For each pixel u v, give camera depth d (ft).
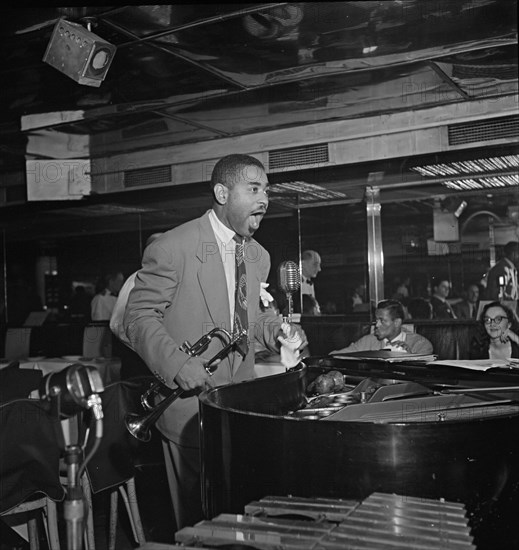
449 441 5.00
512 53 14.26
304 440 5.15
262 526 4.34
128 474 9.24
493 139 17.51
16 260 28.50
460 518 4.46
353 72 15.31
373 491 4.99
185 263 7.97
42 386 4.45
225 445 5.57
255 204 8.05
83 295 26.76
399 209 23.73
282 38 13.20
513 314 16.05
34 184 23.48
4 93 16.26
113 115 18.34
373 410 6.26
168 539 10.85
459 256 23.08
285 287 8.50
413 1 11.51
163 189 22.15
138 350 7.73
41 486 7.66
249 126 19.99
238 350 8.12
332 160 19.77
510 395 6.86
